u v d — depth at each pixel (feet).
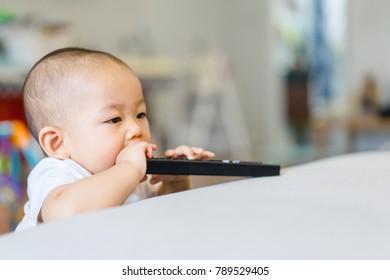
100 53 2.47
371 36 15.43
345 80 16.15
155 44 14.12
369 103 13.35
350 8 15.76
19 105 7.23
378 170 2.02
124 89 2.32
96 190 1.77
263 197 1.46
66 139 2.28
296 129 17.78
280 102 17.21
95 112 2.24
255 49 16.71
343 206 1.32
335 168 2.13
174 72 9.90
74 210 1.70
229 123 13.52
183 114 14.39
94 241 1.15
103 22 12.47
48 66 2.38
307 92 18.03
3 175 5.23
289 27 18.33
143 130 2.39
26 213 2.12
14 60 7.38
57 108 2.29
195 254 1.08
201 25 15.96
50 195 1.85
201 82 13.34
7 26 7.52
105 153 2.24
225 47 16.99
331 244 1.08
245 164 2.10
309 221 1.18
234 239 1.11
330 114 15.20
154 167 2.02
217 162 2.08
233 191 1.59
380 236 1.10
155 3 14.11
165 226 1.19
